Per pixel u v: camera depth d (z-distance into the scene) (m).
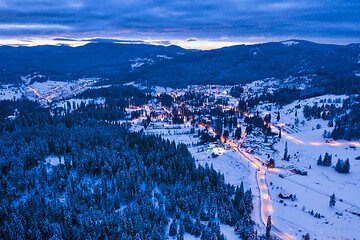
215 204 124.69
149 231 102.38
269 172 192.38
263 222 125.88
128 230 100.44
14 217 93.25
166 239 102.25
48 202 108.44
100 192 121.56
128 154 161.25
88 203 114.75
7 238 90.12
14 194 114.06
